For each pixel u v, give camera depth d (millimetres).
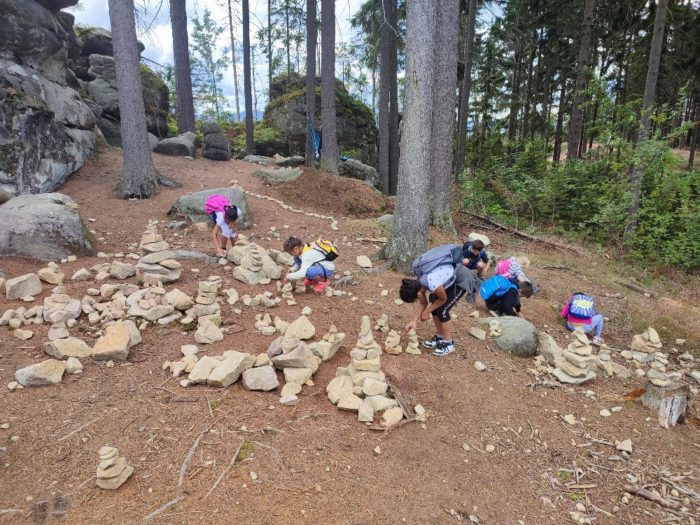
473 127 26672
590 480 3242
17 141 8492
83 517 2324
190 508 2439
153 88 17859
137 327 4395
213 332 4312
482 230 11703
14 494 2428
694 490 3207
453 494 2877
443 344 4664
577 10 19766
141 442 2896
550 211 13461
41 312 4355
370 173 17047
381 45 16250
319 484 2730
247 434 3076
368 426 3357
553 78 26297
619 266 9656
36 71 10406
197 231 7922
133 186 9570
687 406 4176
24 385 3336
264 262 6152
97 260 6105
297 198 11391
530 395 4242
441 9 9430
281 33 26328
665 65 16641
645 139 10578
